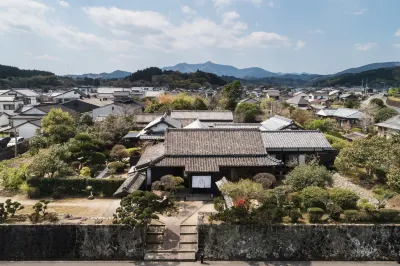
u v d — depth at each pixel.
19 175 26.59
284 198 21.20
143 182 24.36
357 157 25.89
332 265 18.39
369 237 19.11
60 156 28.72
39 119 51.75
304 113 61.66
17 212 21.58
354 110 61.97
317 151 29.80
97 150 34.62
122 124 43.03
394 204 21.97
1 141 45.09
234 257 18.89
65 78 183.50
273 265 18.33
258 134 28.14
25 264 18.52
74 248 19.17
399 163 25.23
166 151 25.56
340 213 20.14
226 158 25.48
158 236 19.50
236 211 19.05
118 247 18.94
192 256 18.31
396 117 50.59
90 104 67.69
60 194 25.20
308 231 19.08
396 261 18.98
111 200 24.47
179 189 25.17
